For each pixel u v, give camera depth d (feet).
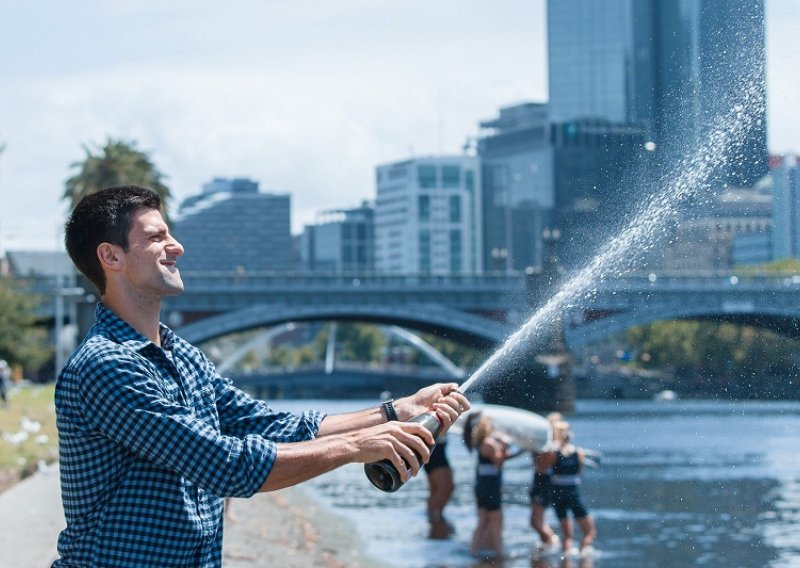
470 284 288.92
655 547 68.74
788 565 61.36
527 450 70.59
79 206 17.07
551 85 636.89
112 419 15.79
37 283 325.21
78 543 16.08
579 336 118.11
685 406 216.74
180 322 298.76
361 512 96.37
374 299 293.23
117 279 16.99
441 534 79.97
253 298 297.74
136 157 260.62
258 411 18.02
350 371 553.64
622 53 628.28
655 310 123.03
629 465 127.85
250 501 107.55
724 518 81.30
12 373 276.41
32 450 113.60
